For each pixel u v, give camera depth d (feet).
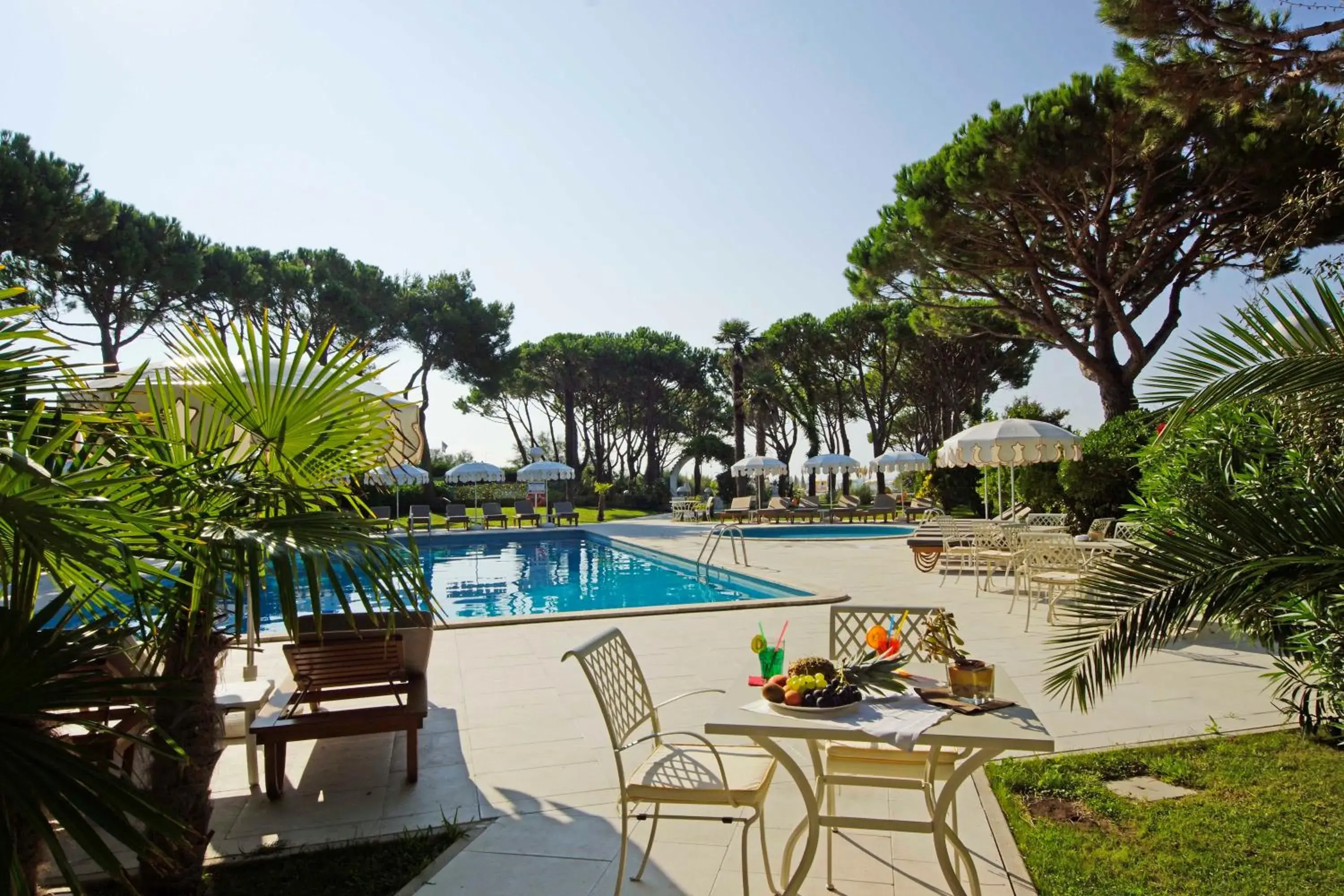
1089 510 40.06
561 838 11.14
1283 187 39.63
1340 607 10.49
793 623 26.91
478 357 101.71
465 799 12.55
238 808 12.31
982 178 42.96
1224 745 13.99
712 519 90.53
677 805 12.19
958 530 39.50
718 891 9.68
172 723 8.95
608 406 132.46
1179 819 11.16
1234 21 23.38
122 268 63.77
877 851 10.65
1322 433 12.03
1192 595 8.90
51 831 5.59
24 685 6.14
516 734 15.75
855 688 8.98
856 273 57.52
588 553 63.57
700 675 20.17
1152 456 17.69
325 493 10.03
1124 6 23.82
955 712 8.63
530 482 105.40
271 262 87.45
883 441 112.88
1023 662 20.79
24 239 55.42
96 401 7.59
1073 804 11.84
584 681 19.76
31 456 6.20
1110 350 49.73
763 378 119.03
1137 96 27.30
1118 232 48.01
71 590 6.67
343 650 13.84
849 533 70.69
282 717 12.85
